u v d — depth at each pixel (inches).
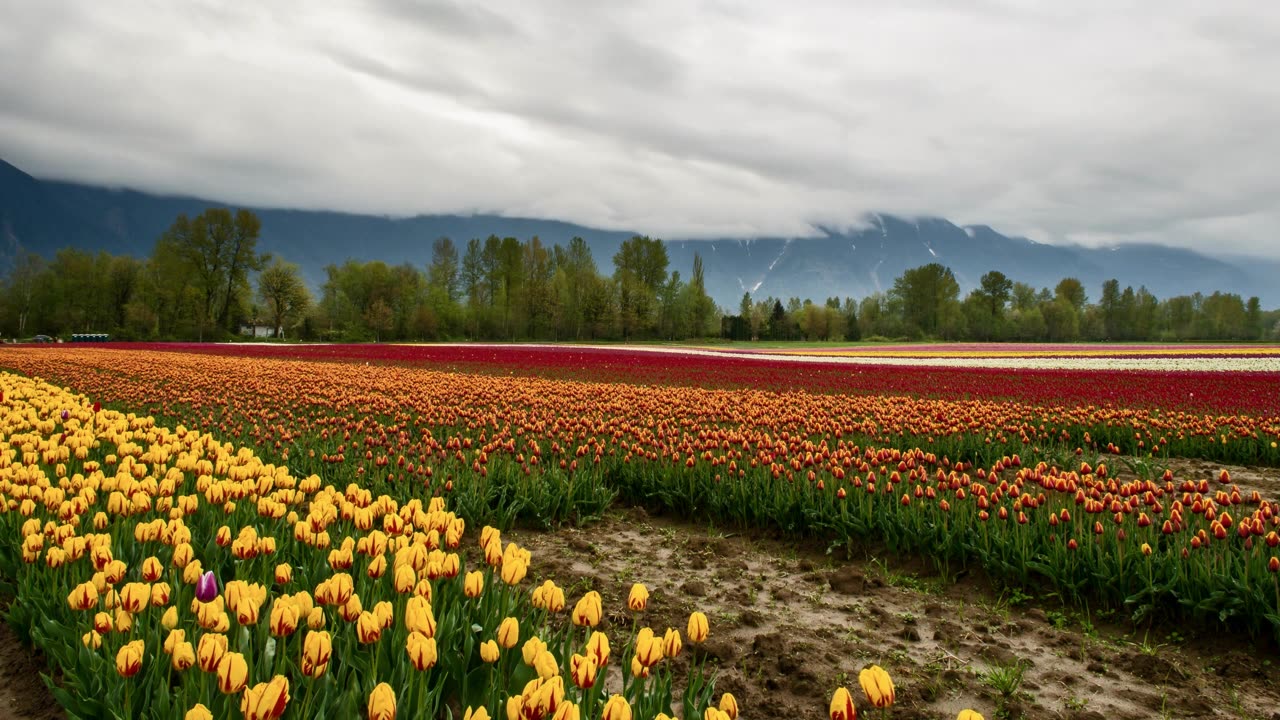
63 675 193.5
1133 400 816.3
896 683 211.0
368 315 3681.1
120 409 631.8
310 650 137.7
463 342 3681.1
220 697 146.3
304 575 206.2
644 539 355.9
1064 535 290.8
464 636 176.7
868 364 1550.2
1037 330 4471.0
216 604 149.6
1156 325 4525.1
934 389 960.9
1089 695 207.9
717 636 242.7
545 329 4020.7
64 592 197.5
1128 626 253.9
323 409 654.5
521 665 158.6
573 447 451.2
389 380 927.7
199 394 740.0
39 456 352.2
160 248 3444.9
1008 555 288.8
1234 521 307.7
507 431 481.1
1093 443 614.9
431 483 361.1
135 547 235.3
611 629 245.1
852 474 373.7
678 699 198.7
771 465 375.2
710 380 1095.6
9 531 246.5
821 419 543.5
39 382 765.3
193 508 246.8
